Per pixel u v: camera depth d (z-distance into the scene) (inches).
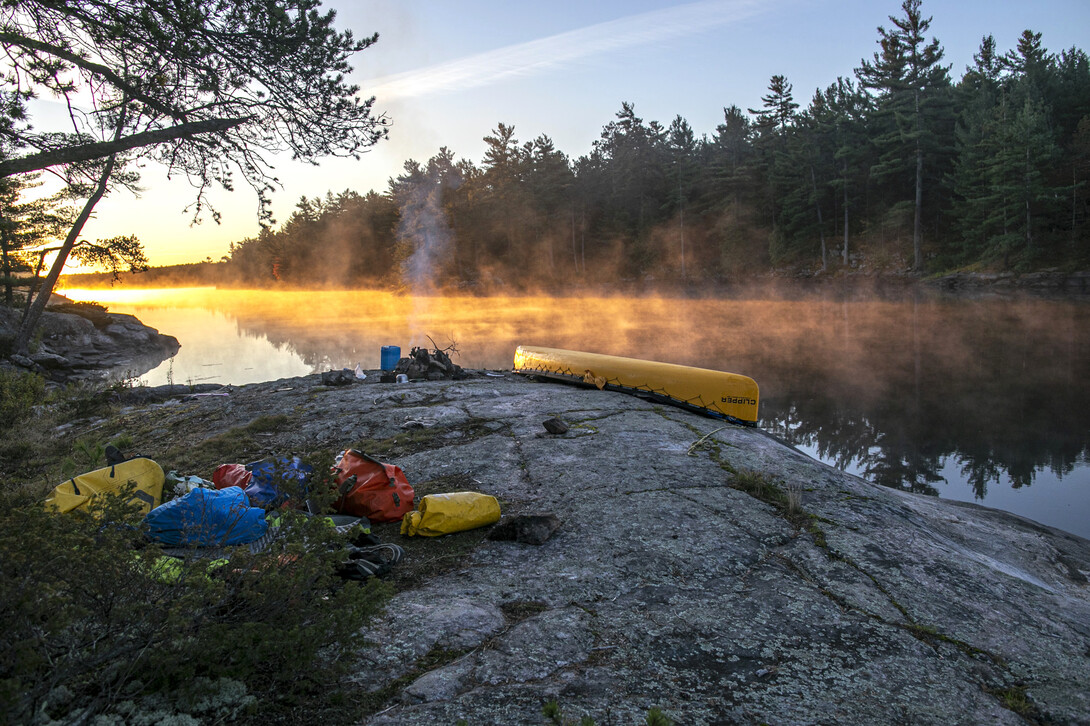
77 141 281.4
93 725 93.1
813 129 2677.2
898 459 534.6
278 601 114.3
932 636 147.4
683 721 110.1
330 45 285.0
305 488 152.9
